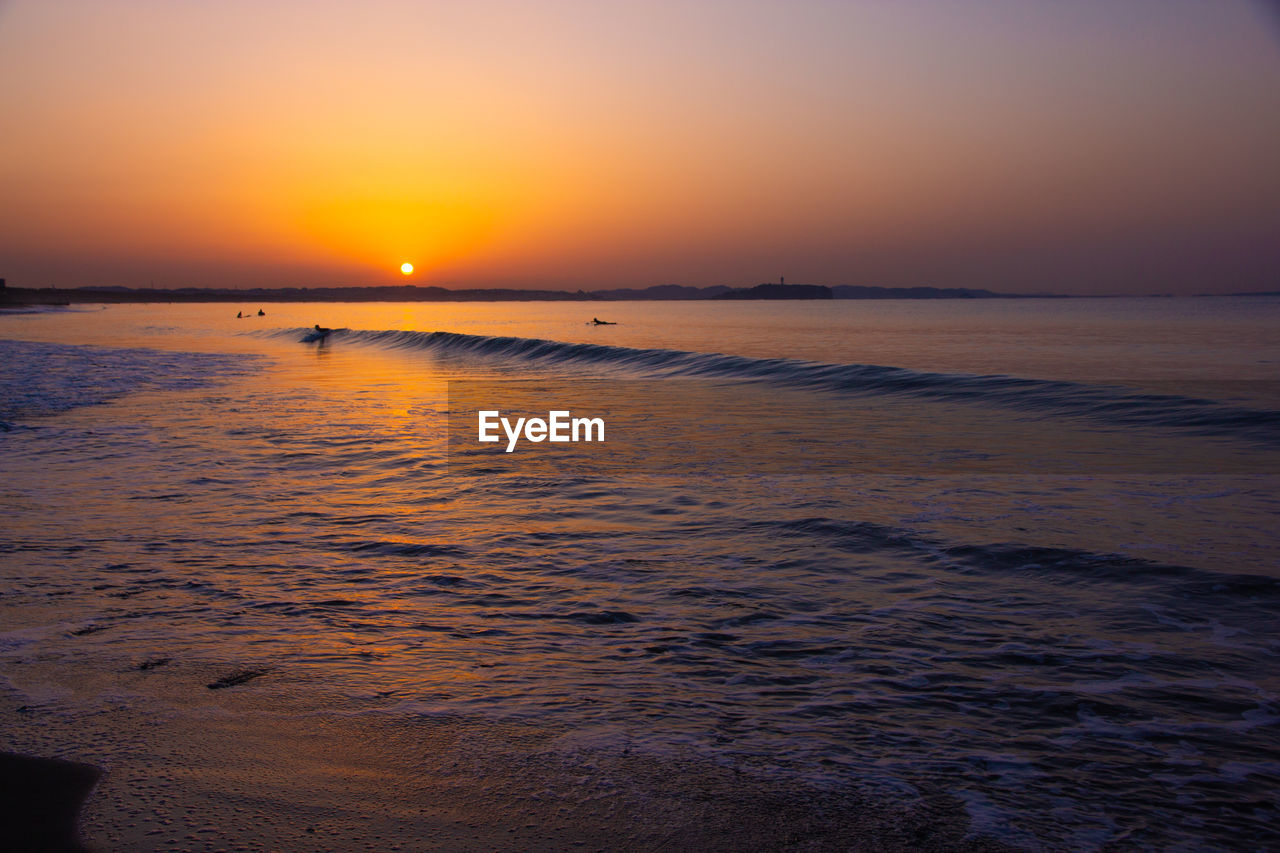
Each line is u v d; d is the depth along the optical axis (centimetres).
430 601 492
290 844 258
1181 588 496
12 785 294
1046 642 420
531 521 689
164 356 3080
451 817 272
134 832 265
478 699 360
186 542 627
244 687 375
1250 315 9900
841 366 1939
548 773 299
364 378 2194
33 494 799
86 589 514
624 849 254
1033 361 3161
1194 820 268
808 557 574
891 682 375
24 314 11156
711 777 295
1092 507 706
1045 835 260
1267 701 353
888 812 272
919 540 607
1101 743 319
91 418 1376
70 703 359
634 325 7769
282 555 591
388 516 710
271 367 2600
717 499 761
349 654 412
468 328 7112
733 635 434
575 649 418
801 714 344
